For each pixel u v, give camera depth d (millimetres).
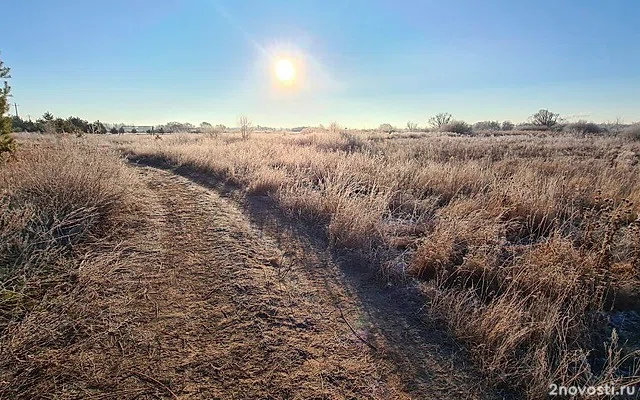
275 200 7070
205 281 3828
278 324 3166
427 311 3477
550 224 5355
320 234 5457
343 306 3541
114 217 5305
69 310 3062
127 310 3201
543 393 2402
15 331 2701
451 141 22797
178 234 5117
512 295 3531
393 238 4906
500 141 23266
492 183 7051
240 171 9289
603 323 3264
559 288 3438
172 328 3004
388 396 2441
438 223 5355
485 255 4035
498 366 2623
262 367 2633
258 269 4180
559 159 11250
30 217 4160
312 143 18812
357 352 2869
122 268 3945
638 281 3717
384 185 7453
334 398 2396
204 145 15305
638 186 6656
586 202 6281
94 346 2717
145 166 11625
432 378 2627
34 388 2291
